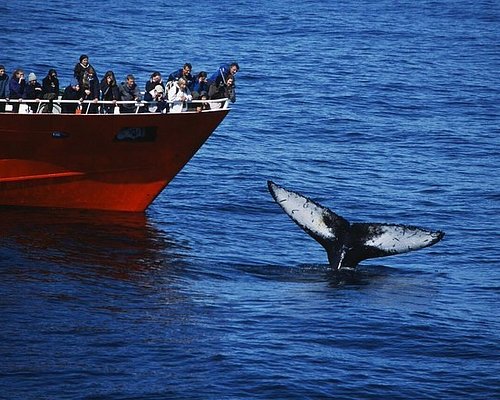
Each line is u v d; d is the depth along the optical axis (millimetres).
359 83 196125
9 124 100125
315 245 98812
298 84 190375
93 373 64062
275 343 69875
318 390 63375
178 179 121500
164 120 103000
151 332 70875
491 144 154125
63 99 101750
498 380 65938
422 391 63938
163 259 90500
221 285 82688
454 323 75375
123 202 106688
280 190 83500
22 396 60750
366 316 75500
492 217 114812
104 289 79875
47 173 103875
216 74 105562
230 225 105250
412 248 82438
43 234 96375
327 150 144375
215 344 69250
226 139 144500
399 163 139375
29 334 69125
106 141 103062
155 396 61781
